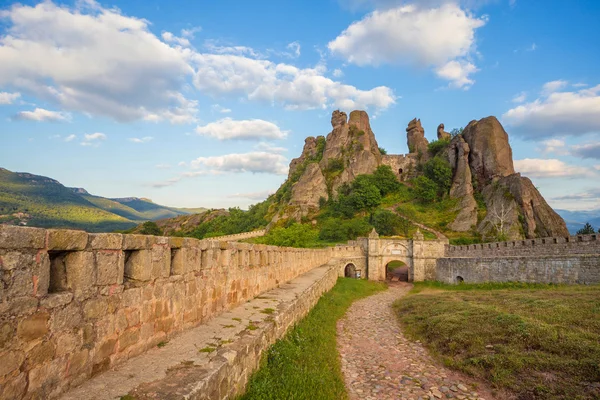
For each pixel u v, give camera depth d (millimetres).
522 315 14930
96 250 5531
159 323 7324
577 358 10148
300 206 114312
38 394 4418
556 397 8711
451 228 87312
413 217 95375
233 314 10938
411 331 17797
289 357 10055
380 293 39375
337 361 12906
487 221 82750
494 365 11023
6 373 3982
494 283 33906
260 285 16094
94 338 5445
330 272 34406
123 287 6172
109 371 5691
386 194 115875
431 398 9953
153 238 7090
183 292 8398
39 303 4477
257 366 8492
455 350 13312
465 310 17953
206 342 7594
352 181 117688
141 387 5105
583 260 25031
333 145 137625
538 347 11555
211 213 156000
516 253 41125
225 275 11375
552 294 19344
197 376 5605
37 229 4473
